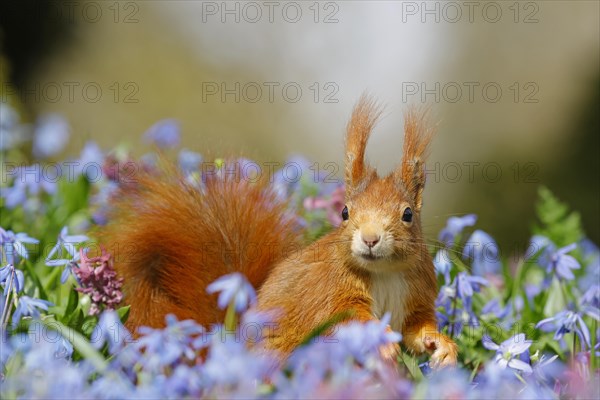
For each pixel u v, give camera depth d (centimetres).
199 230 895
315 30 2470
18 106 1853
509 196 2222
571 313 806
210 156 1042
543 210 1361
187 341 669
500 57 2347
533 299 1027
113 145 2189
